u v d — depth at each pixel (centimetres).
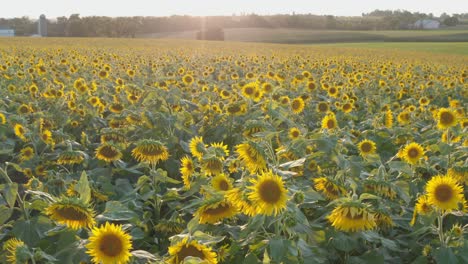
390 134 766
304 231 341
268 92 812
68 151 528
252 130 521
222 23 12731
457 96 1365
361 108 1114
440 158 529
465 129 588
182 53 3250
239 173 504
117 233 277
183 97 1051
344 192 409
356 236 376
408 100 1126
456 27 14062
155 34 10825
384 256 397
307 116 927
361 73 1680
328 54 4094
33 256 289
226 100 986
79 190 331
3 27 11156
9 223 388
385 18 14238
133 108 855
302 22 12938
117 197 493
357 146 604
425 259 385
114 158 532
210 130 757
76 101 925
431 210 394
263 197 294
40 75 1289
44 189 472
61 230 340
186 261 260
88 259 312
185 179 461
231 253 350
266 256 311
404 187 434
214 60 2223
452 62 3647
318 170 524
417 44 7888
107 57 2192
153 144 457
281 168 397
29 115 834
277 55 3347
